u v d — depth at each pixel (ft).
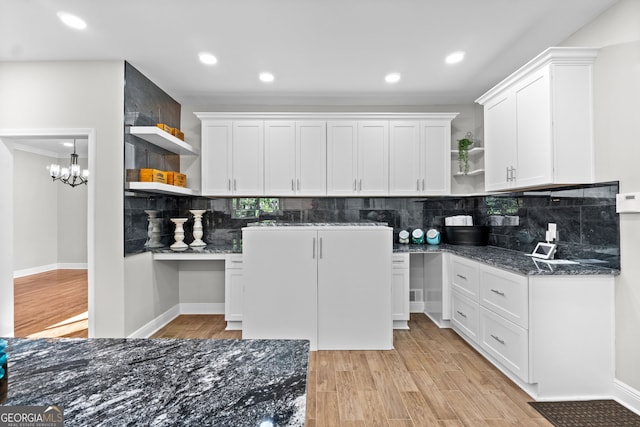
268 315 9.32
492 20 7.86
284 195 12.66
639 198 6.53
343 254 9.41
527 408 6.88
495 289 8.46
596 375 7.20
